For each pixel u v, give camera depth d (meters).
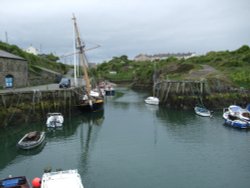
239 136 34.81
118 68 164.75
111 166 25.67
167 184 21.95
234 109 43.41
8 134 35.41
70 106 47.75
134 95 85.88
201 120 44.50
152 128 40.00
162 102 62.56
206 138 34.16
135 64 165.38
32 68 74.88
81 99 53.22
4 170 24.89
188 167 25.25
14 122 38.72
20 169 25.12
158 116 49.34
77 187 17.31
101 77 137.38
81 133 37.47
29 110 40.91
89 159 27.48
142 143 32.59
